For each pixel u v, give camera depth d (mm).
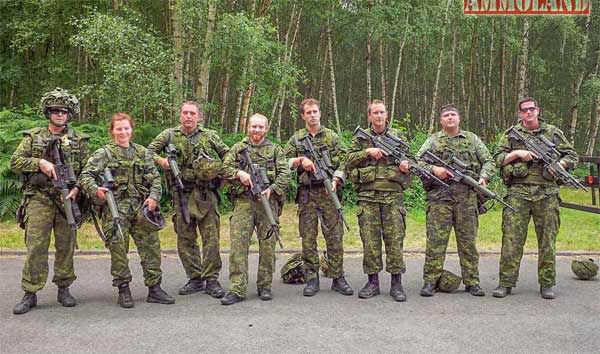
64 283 5578
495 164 6133
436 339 4715
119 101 11492
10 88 17703
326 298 5898
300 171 5965
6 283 6277
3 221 9891
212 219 5965
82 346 4492
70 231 5539
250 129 5793
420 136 13688
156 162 5840
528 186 5953
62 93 5375
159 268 5711
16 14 15711
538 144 5914
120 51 11406
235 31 11828
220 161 5848
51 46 16359
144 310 5438
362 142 5914
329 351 4430
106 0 14273
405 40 22812
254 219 5816
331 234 6004
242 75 13430
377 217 5918
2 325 4961
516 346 4578
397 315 5340
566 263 7660
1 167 9898
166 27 14328
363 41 27375
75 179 5348
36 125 11297
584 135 31422
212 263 5969
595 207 10805
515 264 6008
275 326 4996
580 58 25406
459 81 29719
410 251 8141
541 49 27797
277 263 7547
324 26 23750
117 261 5457
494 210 12164
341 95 33031
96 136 11180
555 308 5609
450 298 5941
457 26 24219
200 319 5176
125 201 5484
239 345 4543
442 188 5988
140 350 4422
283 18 21219
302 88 27391
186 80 13609
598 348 4551
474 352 4445
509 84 29156
